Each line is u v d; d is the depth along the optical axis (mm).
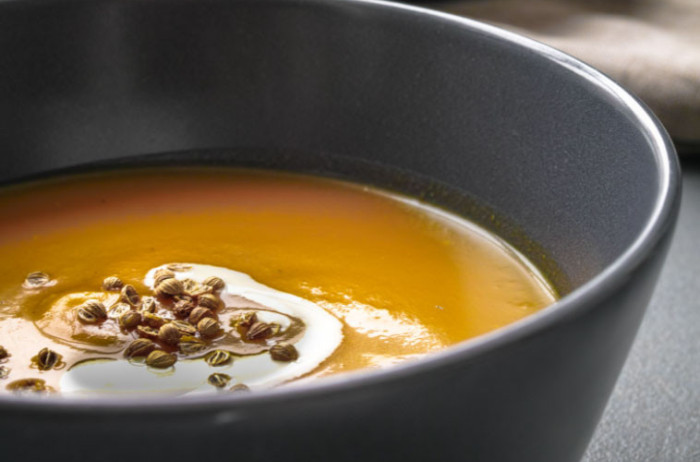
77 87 330
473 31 313
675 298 351
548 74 303
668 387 323
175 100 334
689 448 308
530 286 305
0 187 328
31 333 282
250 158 337
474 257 312
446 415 217
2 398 207
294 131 335
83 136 333
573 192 299
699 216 382
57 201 324
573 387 230
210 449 210
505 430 225
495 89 313
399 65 324
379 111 328
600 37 429
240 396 209
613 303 227
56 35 325
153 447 209
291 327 285
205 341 279
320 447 213
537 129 307
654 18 453
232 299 292
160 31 329
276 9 327
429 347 283
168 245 309
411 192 329
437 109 322
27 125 328
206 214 321
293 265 303
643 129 277
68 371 273
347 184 334
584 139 296
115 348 279
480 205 320
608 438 309
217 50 331
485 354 216
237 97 334
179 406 207
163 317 286
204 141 337
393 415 214
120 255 305
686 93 395
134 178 334
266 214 322
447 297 297
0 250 306
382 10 322
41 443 208
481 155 318
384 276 302
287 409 209
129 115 334
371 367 276
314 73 331
